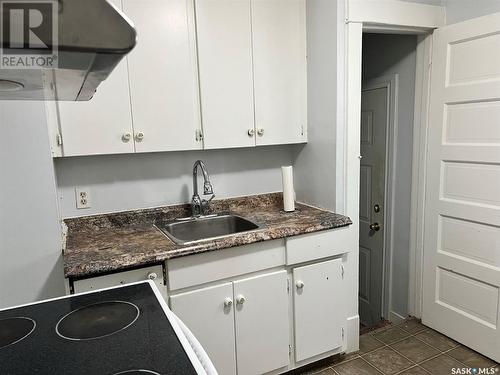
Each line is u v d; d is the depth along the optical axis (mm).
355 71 1998
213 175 2293
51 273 1568
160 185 2148
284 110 2172
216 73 1949
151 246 1635
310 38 2146
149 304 1069
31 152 1480
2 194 1461
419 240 2463
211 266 1666
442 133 2217
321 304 1992
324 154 2146
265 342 1848
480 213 2039
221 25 1930
